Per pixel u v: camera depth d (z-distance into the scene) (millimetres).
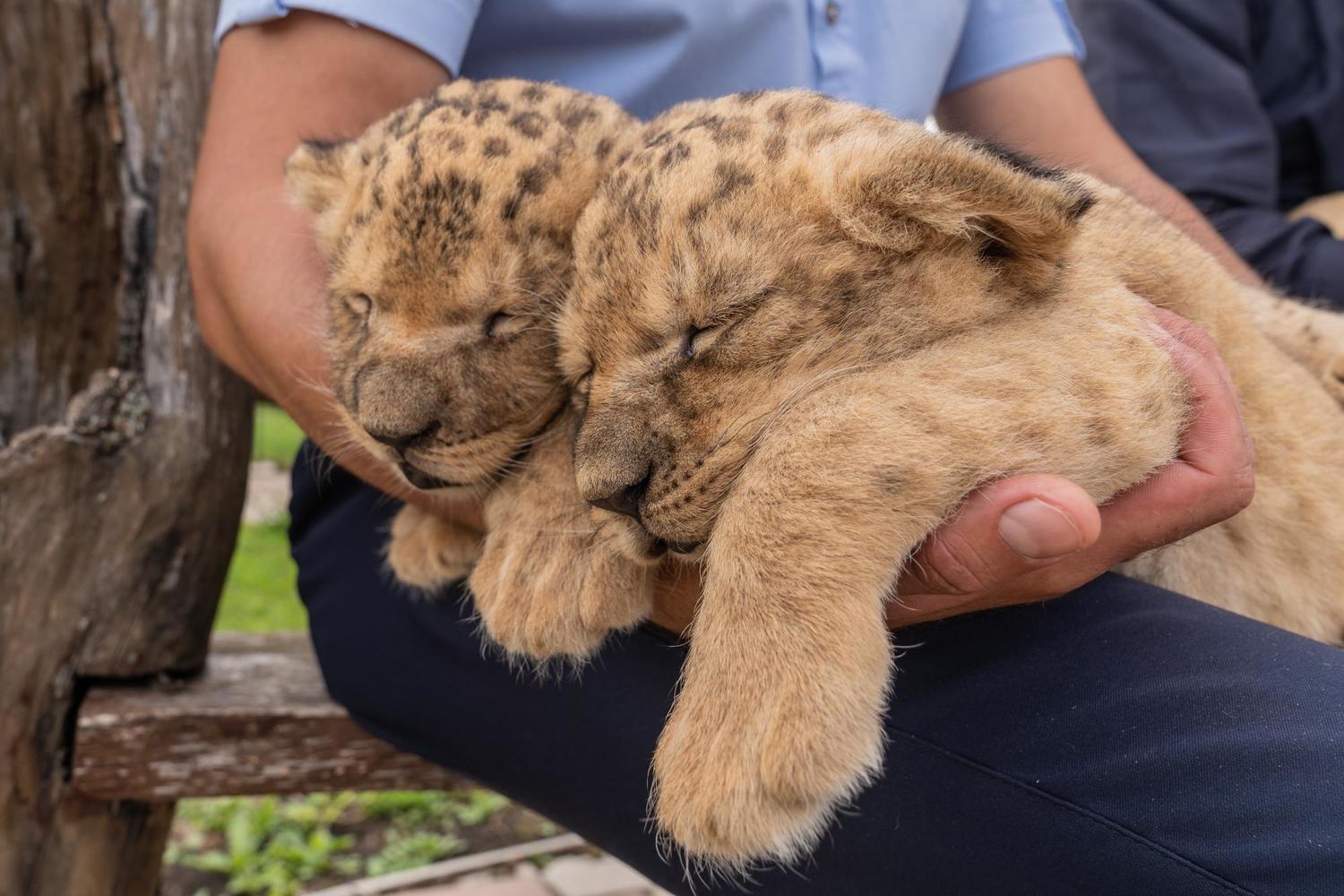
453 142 576
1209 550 597
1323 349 668
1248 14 1022
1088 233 571
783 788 464
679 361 517
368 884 935
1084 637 519
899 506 484
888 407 492
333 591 667
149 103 759
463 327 571
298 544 699
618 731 577
